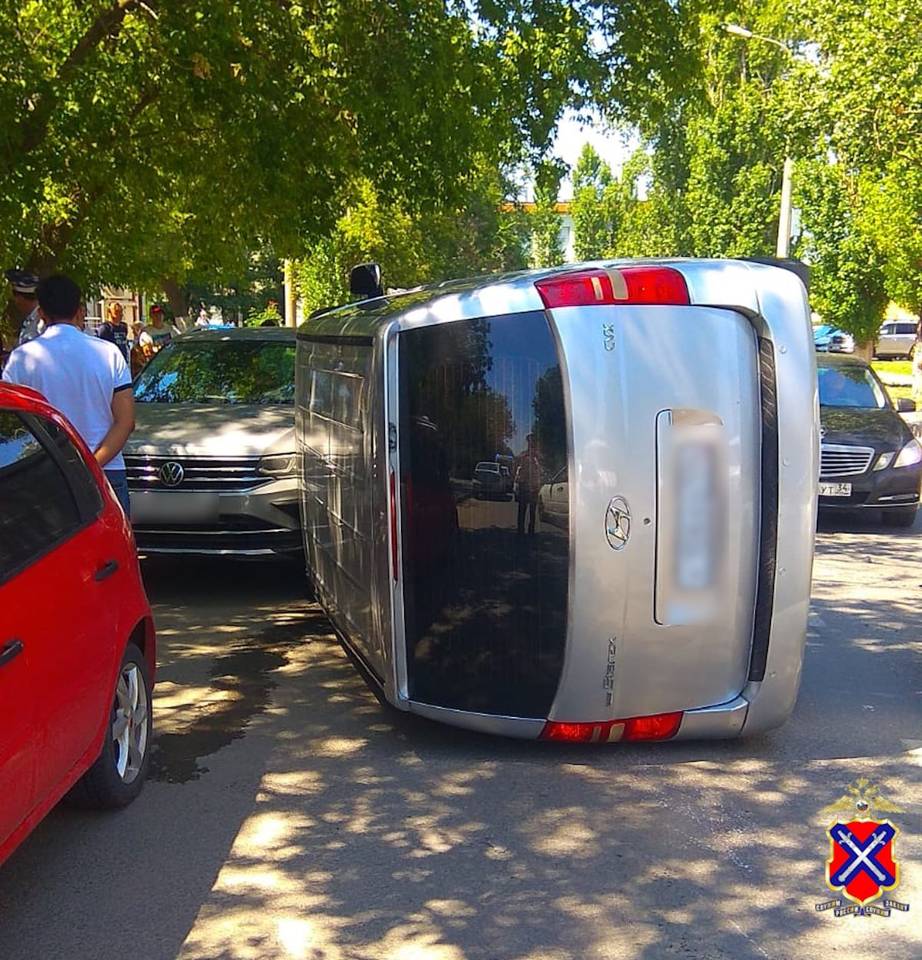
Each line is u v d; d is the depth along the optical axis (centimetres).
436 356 469
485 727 488
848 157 1611
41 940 344
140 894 373
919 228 1830
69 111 879
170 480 754
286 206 1033
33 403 425
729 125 2964
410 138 966
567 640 466
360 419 516
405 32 895
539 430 459
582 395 455
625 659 470
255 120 893
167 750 507
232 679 614
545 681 474
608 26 1040
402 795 456
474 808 443
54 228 1091
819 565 955
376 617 504
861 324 2517
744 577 477
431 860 398
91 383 551
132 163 1019
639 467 460
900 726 543
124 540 452
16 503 371
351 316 577
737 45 2769
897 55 1474
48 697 348
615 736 486
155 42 902
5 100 791
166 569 897
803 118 1616
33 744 336
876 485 1107
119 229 1202
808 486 476
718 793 458
